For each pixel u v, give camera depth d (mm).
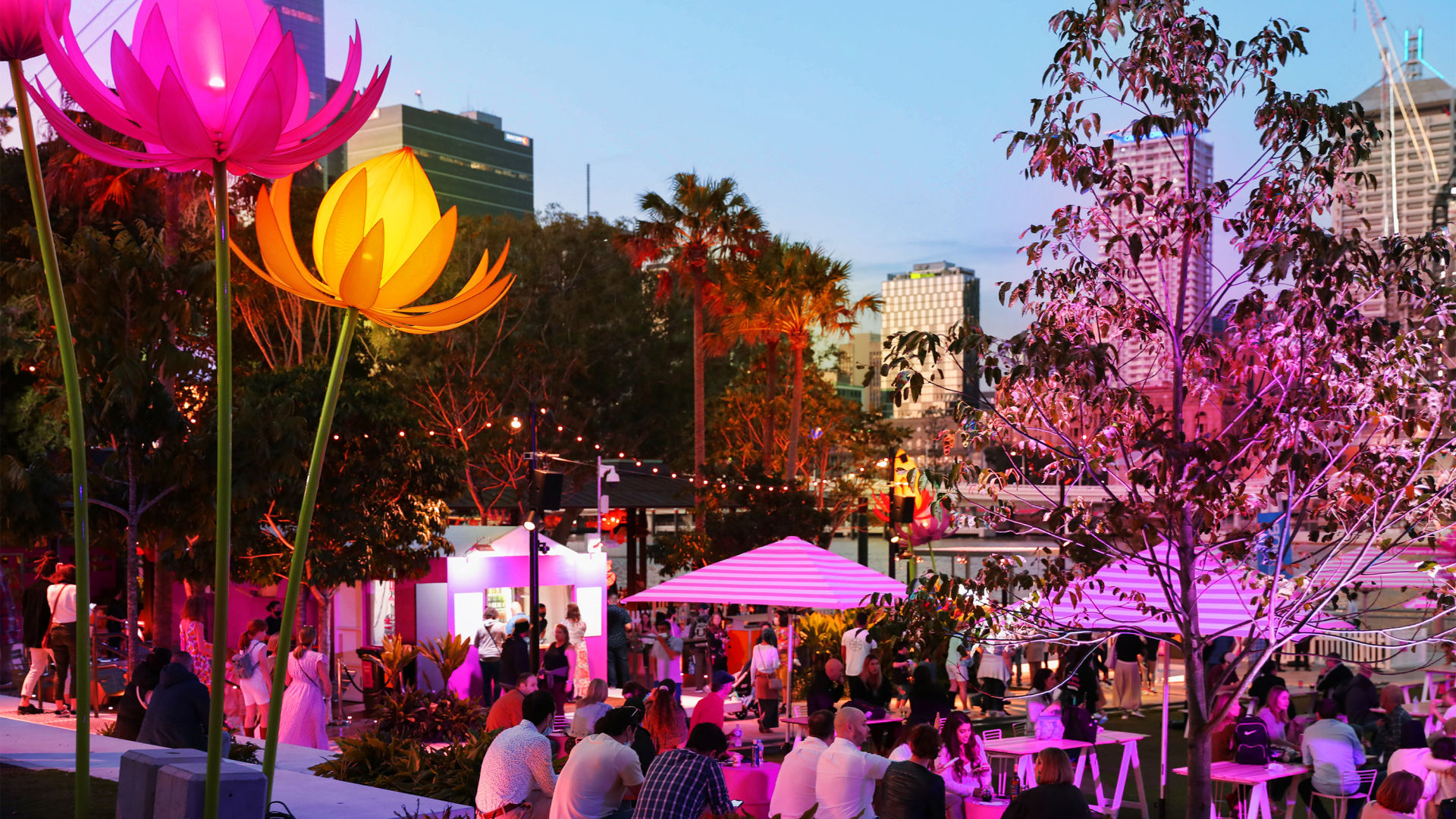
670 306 65625
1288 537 8195
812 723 9961
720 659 26031
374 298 3637
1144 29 8453
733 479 39031
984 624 8734
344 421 21031
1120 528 8016
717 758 8719
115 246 17625
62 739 12789
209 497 17719
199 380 21391
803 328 43375
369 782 11758
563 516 47875
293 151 3594
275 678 3752
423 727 17078
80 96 3412
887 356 8609
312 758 13297
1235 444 8148
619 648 24969
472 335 50750
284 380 21109
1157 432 7969
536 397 54031
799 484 38875
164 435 17484
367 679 20531
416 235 3746
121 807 5855
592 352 61562
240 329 44750
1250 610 8641
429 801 10148
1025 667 26625
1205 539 8570
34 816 8891
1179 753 18312
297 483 20328
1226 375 8477
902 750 11711
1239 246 8453
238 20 3537
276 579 20953
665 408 65125
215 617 3598
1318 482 8078
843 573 17531
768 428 45781
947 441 8859
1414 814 10328
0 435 22859
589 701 12953
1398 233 8258
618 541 44156
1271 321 8297
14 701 17953
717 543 38031
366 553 21172
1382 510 8000
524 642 19875
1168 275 8617
